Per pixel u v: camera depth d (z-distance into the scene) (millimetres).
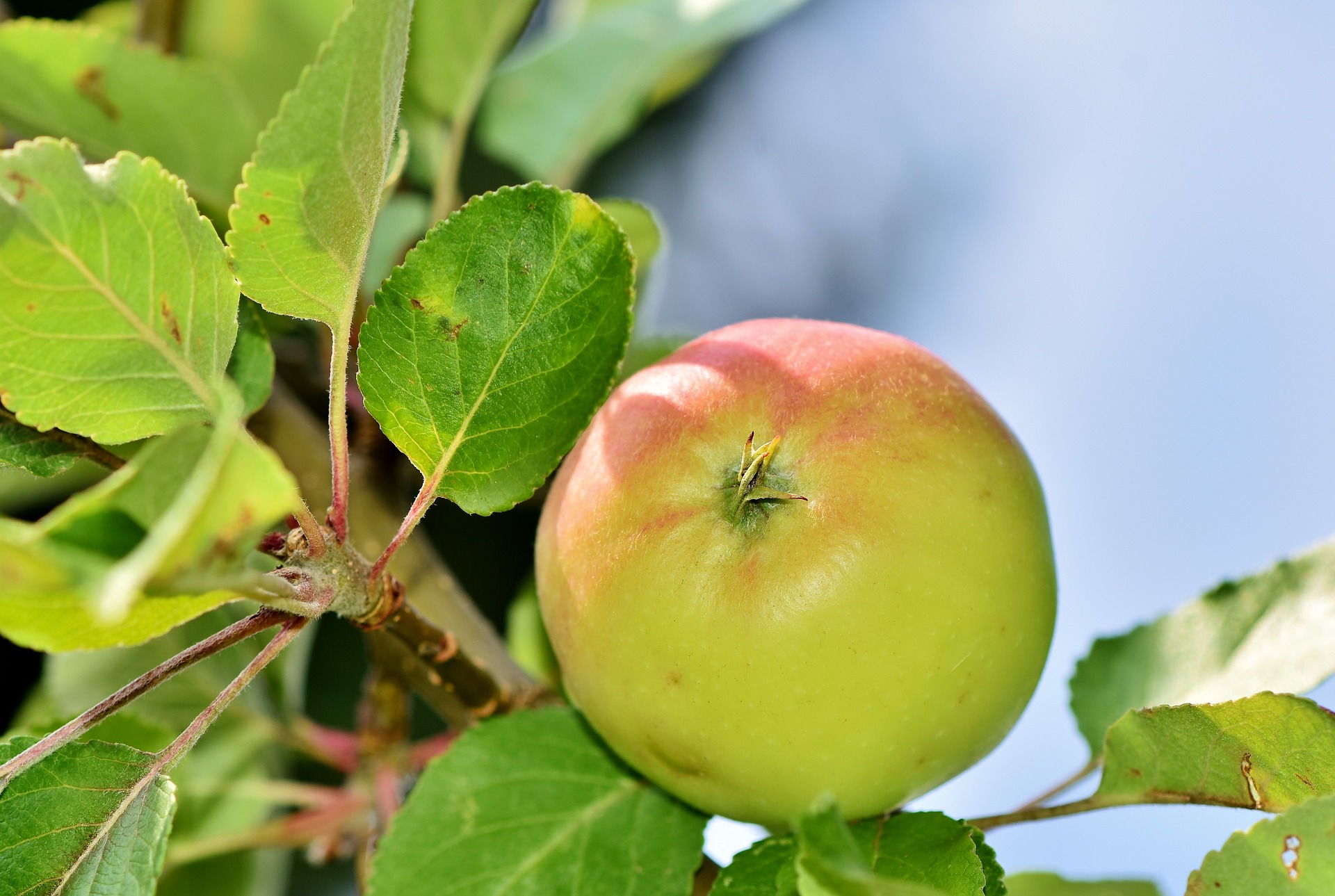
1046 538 370
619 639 356
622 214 434
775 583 349
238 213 334
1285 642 389
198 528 299
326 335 428
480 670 384
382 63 330
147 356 333
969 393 370
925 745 357
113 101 429
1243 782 359
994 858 354
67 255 322
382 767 433
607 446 365
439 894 373
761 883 355
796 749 354
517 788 384
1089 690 405
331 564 347
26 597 306
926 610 350
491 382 354
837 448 356
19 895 338
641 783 387
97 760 344
